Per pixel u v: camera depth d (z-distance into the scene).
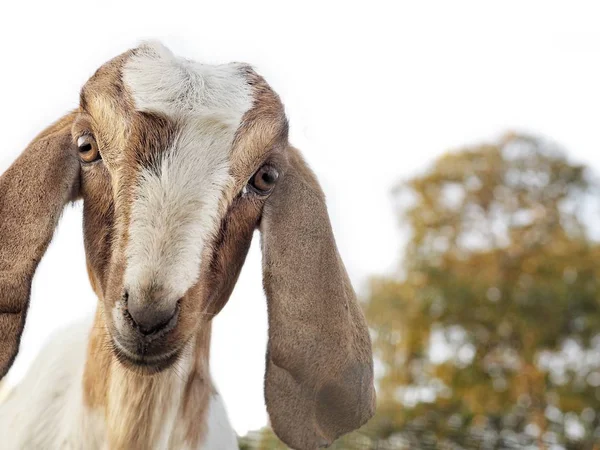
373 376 1.17
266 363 1.13
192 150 1.05
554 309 5.43
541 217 6.01
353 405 1.15
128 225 1.03
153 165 1.04
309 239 1.13
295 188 1.14
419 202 6.09
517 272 5.76
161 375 1.12
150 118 1.05
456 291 5.54
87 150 1.09
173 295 1.01
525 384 5.31
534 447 4.07
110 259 1.06
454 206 6.07
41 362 1.24
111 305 1.03
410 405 4.96
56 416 1.18
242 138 1.08
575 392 5.22
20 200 1.10
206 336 1.16
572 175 6.14
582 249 5.76
